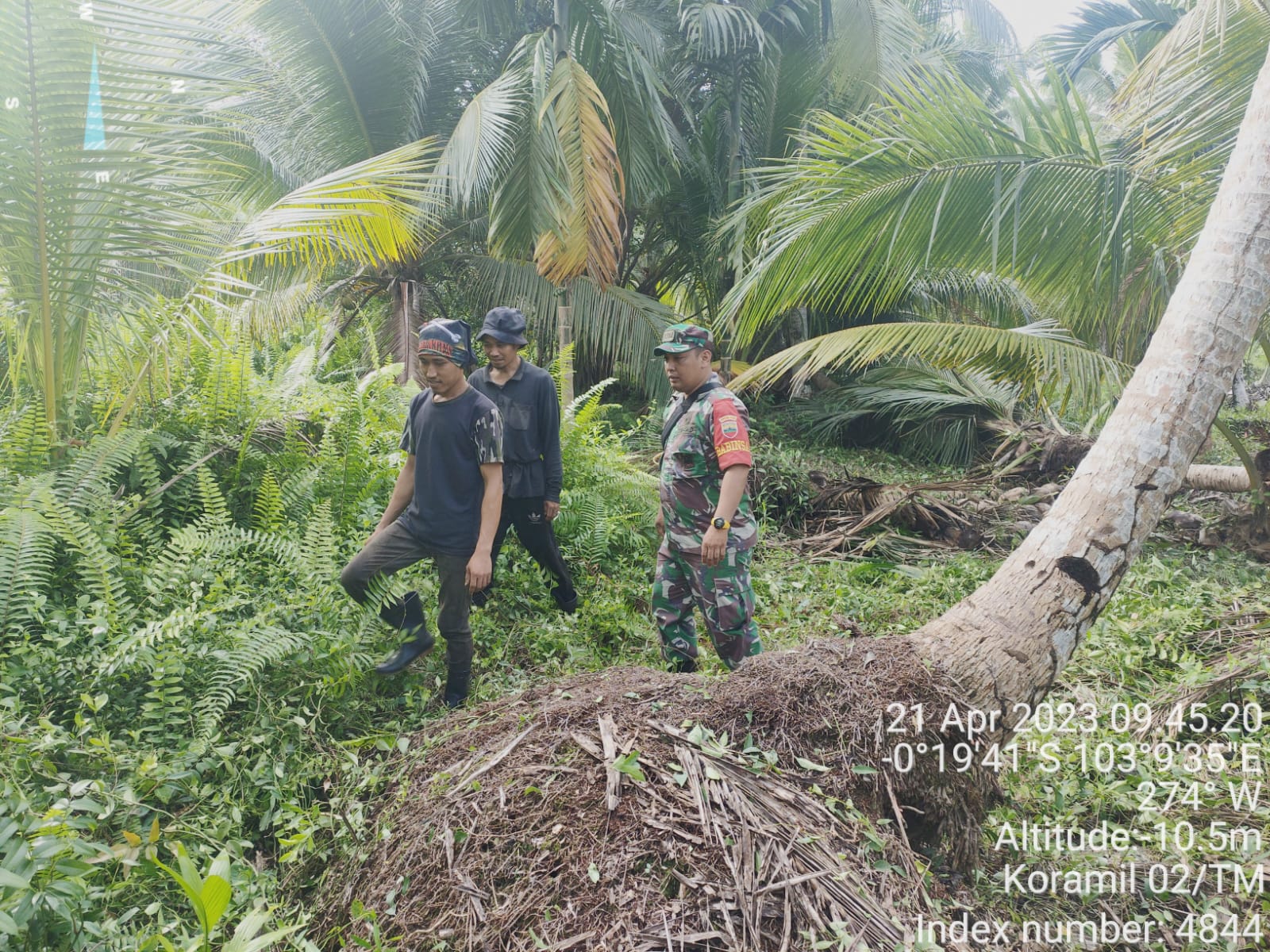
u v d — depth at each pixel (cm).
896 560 632
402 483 345
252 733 283
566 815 217
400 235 585
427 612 392
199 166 454
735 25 945
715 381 341
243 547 393
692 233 1108
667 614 366
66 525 322
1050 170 545
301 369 593
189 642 300
